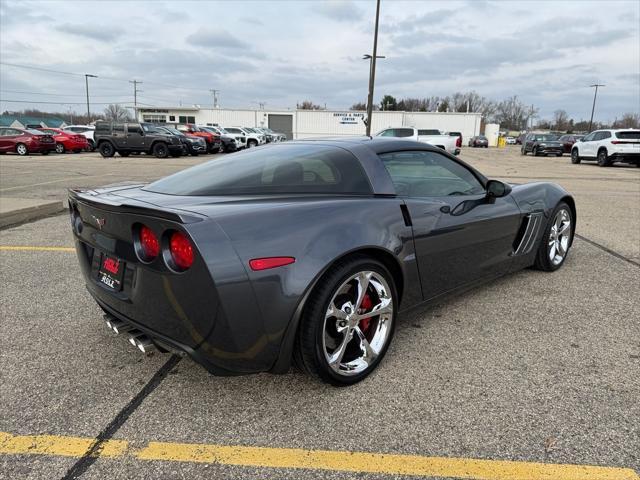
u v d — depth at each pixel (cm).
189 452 195
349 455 193
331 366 229
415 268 273
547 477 180
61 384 245
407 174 292
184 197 240
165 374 255
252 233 204
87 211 245
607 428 208
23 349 282
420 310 297
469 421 214
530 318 327
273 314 205
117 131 2214
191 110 5419
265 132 3591
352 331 241
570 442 199
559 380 247
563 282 402
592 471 183
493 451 195
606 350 280
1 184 1080
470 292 378
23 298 363
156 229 204
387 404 227
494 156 3052
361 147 283
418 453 194
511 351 279
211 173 276
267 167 271
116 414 220
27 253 488
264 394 237
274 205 225
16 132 2345
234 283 196
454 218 300
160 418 217
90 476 182
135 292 220
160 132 2250
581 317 329
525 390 238
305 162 270
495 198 341
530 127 10306
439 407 224
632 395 233
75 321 322
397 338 297
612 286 392
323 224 225
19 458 191
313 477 181
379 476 182
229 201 230
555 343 289
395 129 2378
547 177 1426
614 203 872
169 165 1720
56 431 208
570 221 442
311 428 210
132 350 282
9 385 243
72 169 1520
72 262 457
